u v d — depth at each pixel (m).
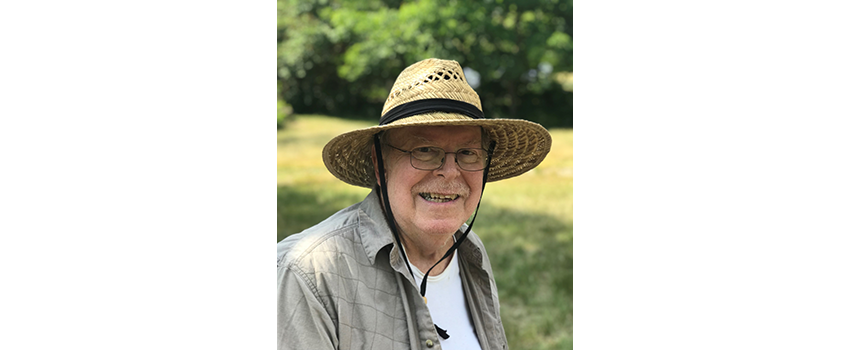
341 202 7.11
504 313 5.52
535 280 5.98
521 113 8.55
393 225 1.64
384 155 1.71
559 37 8.46
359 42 8.48
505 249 6.49
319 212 6.91
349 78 8.55
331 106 8.51
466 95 1.71
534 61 8.51
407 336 1.58
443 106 1.64
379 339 1.55
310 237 1.61
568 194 7.25
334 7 8.52
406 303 1.59
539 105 8.55
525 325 5.32
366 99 8.64
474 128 1.69
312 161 7.47
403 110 1.65
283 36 8.48
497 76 8.53
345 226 1.67
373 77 8.61
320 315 1.50
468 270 1.88
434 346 1.58
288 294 1.52
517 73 8.50
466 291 1.84
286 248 1.61
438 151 1.62
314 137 7.86
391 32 8.48
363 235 1.64
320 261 1.54
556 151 7.91
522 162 2.07
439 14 8.38
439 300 1.75
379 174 1.68
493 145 1.88
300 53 8.45
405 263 1.61
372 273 1.60
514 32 8.47
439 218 1.61
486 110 8.56
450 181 1.62
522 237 6.66
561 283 5.89
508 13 8.44
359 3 8.54
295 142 7.67
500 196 7.20
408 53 8.51
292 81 8.45
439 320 1.72
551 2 8.44
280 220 6.77
